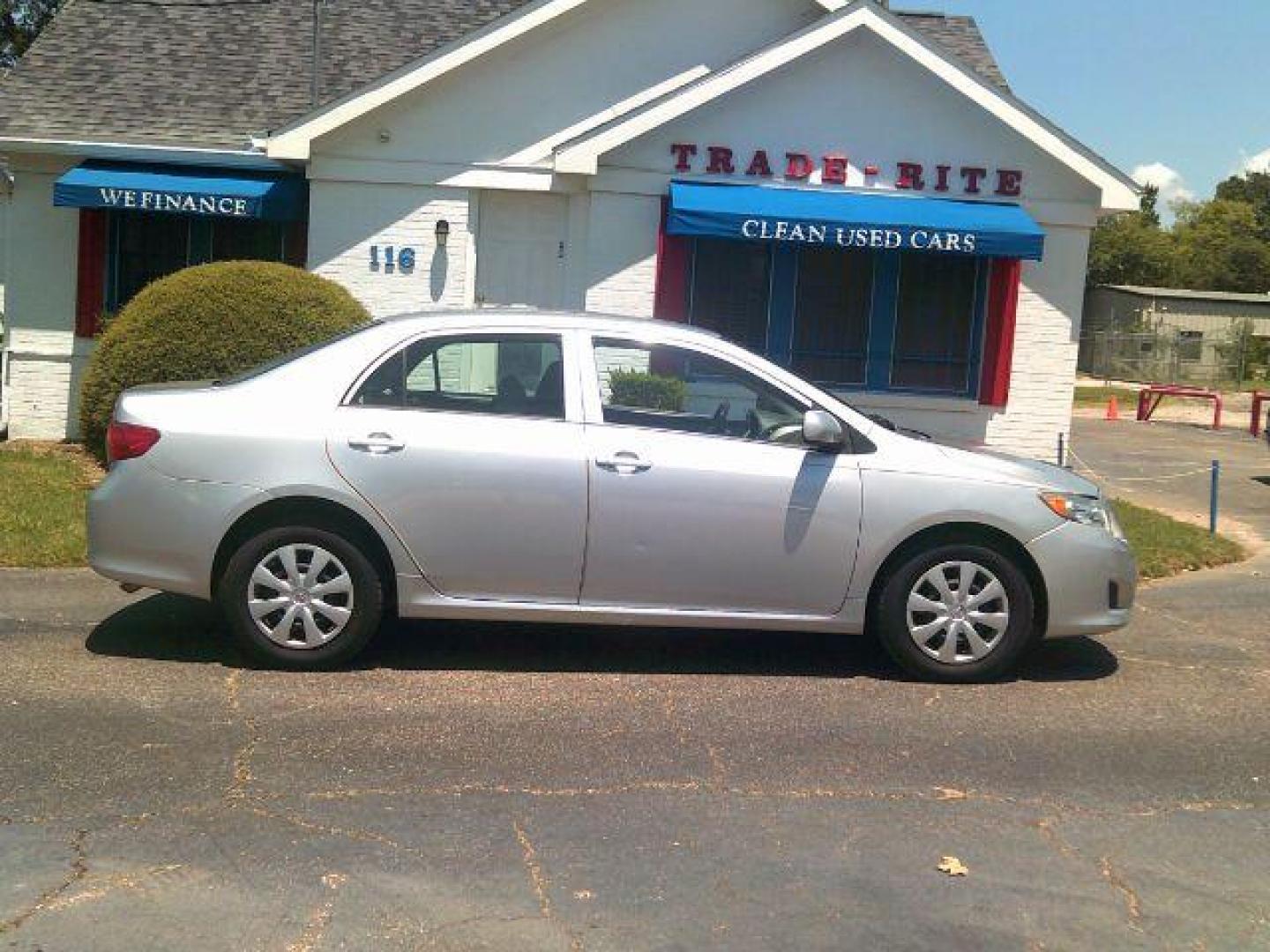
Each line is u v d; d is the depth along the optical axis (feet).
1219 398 86.28
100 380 34.12
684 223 38.17
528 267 42.68
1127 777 17.07
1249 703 20.59
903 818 15.43
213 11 49.49
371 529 20.07
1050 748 18.10
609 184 40.70
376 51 48.42
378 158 41.60
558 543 20.10
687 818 15.20
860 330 41.86
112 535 20.13
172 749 16.90
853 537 20.36
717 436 20.49
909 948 12.36
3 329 48.39
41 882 13.12
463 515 19.98
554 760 16.97
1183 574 31.65
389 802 15.38
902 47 39.52
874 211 39.27
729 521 20.18
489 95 41.73
